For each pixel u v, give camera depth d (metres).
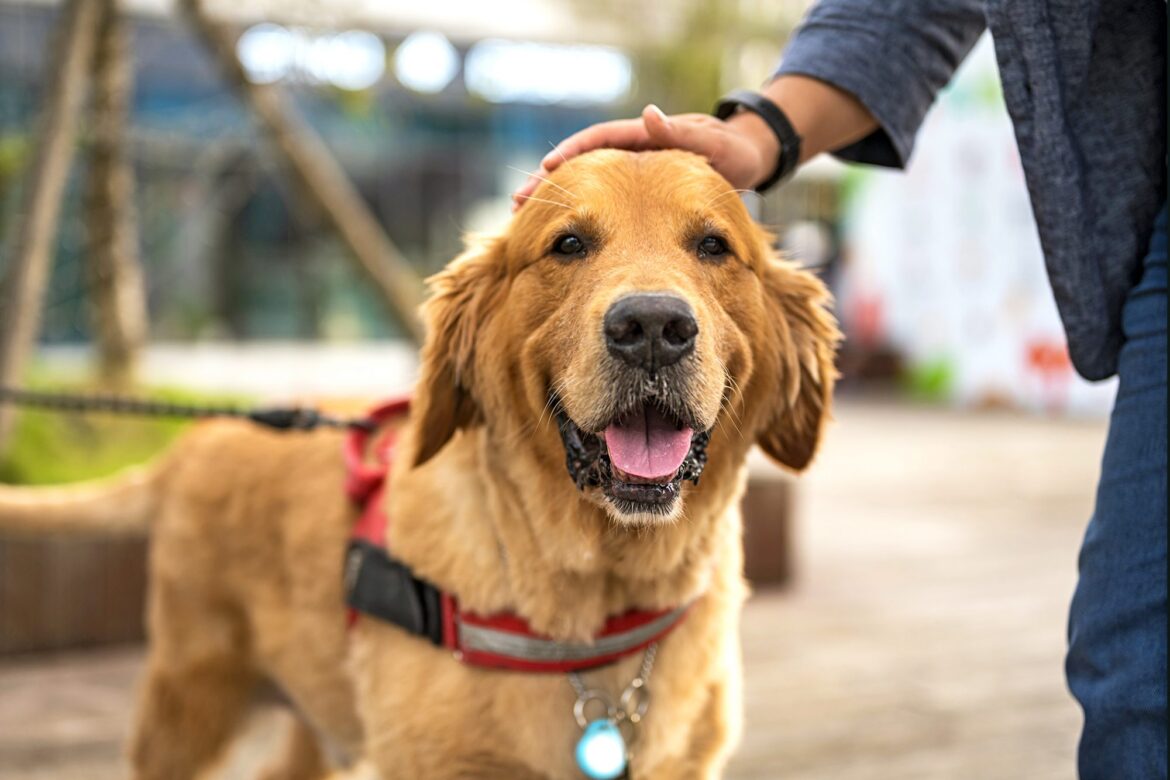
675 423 2.07
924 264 15.66
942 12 2.47
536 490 2.19
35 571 4.63
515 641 2.18
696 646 2.32
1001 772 3.62
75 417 6.00
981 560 6.57
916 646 4.93
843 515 7.91
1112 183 1.80
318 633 2.60
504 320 2.27
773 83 2.50
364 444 2.76
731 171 2.39
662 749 2.27
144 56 13.27
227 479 2.91
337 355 17.36
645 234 2.17
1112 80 1.79
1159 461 1.61
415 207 17.83
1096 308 1.82
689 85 13.41
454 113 17.38
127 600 4.79
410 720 2.24
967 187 14.87
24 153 6.19
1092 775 1.67
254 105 5.84
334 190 6.03
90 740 3.82
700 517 2.26
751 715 4.09
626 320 1.96
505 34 11.62
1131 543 1.62
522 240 2.29
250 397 6.69
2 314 4.98
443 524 2.28
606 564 2.20
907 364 16.11
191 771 2.90
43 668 4.55
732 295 2.26
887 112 2.45
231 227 16.75
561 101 16.22
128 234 6.65
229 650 2.87
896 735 3.91
